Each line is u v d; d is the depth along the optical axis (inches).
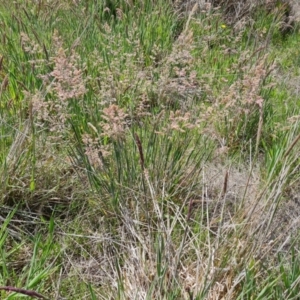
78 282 73.7
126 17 143.8
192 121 98.0
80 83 81.4
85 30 126.5
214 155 96.7
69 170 90.7
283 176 73.0
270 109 114.1
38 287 68.3
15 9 140.7
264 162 101.1
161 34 141.5
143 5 145.9
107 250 79.3
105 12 153.3
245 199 83.7
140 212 84.0
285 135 103.0
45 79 95.0
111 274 75.8
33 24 129.6
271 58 140.9
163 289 66.3
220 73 125.1
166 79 92.4
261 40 158.1
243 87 99.4
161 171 87.1
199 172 87.4
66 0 145.1
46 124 98.7
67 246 78.7
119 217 83.7
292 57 155.4
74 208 87.0
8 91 106.7
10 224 82.4
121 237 78.0
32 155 88.5
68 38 125.0
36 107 84.5
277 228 77.9
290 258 76.0
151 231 79.0
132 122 89.4
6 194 84.4
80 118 94.0
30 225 83.7
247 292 65.3
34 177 87.7
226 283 67.9
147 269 70.2
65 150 92.4
